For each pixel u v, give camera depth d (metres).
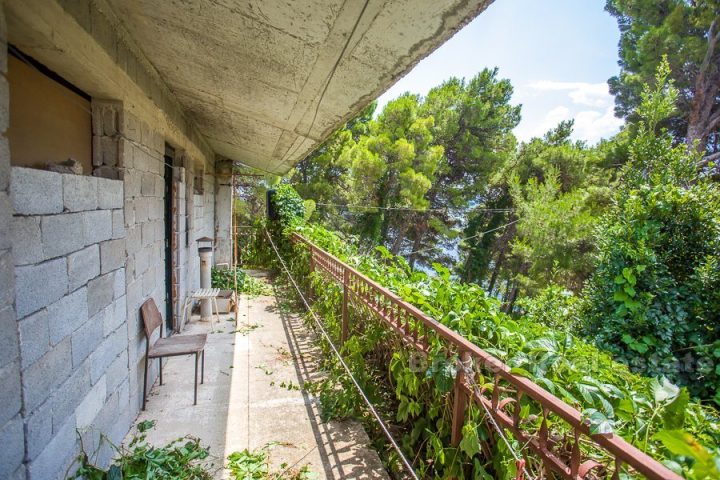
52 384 1.55
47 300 1.51
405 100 14.37
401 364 2.45
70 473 1.71
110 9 2.00
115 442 2.25
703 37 9.50
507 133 18.59
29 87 1.69
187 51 2.30
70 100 2.05
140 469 2.06
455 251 18.95
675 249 4.68
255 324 4.76
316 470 2.19
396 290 2.85
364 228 15.63
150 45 2.42
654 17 10.17
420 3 1.18
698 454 0.81
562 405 1.18
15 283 1.28
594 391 1.35
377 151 14.06
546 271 9.68
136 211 2.63
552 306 5.96
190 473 2.09
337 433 2.54
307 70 2.01
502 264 17.22
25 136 1.67
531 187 11.09
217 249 7.88
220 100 3.30
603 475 1.22
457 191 16.58
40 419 1.45
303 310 5.40
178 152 4.34
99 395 2.03
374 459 2.30
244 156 7.09
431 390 2.16
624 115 12.38
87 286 1.88
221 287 6.21
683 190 4.70
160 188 3.28
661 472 0.86
